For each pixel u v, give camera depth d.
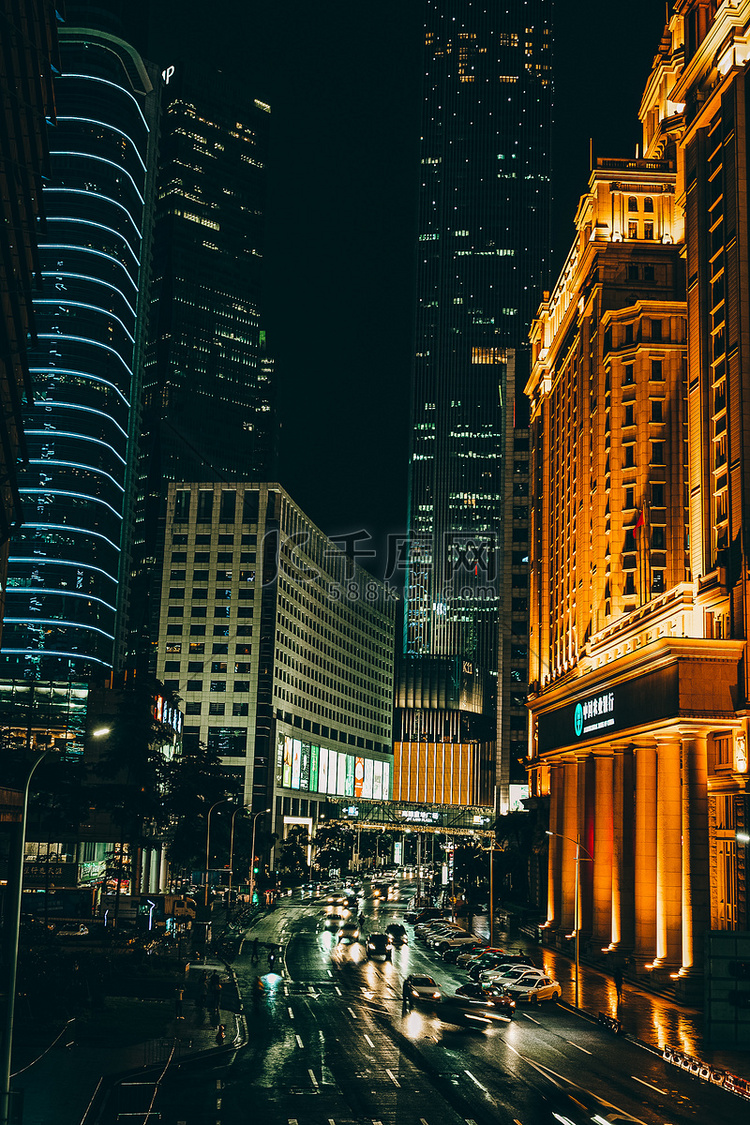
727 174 71.12
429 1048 47.56
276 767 199.50
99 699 119.25
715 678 64.75
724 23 73.06
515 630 184.25
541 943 105.25
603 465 101.69
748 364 67.69
